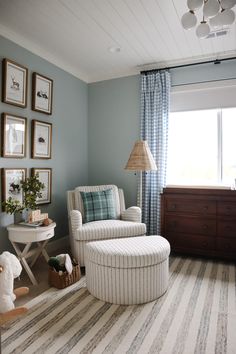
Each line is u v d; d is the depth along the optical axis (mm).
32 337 1619
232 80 3174
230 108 3268
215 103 3297
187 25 1694
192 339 1600
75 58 3307
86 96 4047
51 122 3297
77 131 3838
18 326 1731
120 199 3414
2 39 2584
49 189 3252
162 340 1590
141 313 1889
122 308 1961
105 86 3938
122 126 3834
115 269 2006
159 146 3434
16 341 1580
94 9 2271
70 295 2164
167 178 3547
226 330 1686
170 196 3039
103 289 2062
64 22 2477
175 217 3033
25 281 2436
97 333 1658
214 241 2869
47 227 2459
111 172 3926
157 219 3447
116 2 2172
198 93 3375
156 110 3479
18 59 2775
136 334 1647
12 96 2670
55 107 3365
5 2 2168
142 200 3584
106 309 1946
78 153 3867
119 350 1503
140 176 3510
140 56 3242
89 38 2789
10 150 2672
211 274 2566
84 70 3717
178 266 2781
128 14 2348
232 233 2789
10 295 1599
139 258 1994
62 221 3537
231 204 2783
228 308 1944
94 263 2117
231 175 3350
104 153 3969
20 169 2807
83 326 1732
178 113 3578
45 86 3143
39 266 2824
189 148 3549
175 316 1845
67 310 1930
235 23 2465
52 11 2299
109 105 3916
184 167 3588
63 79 3502
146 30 2625
